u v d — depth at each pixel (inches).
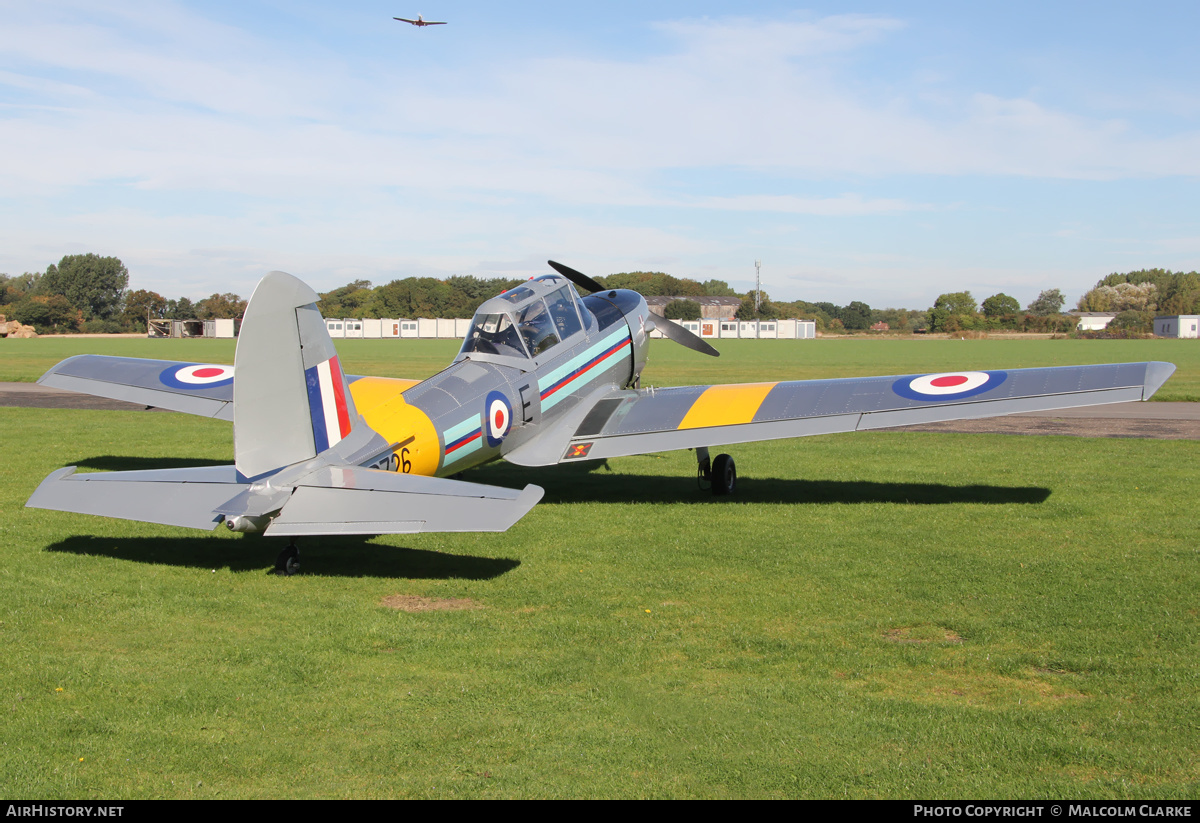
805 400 340.8
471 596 233.6
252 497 226.4
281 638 200.5
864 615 217.6
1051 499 362.0
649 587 241.6
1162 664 185.0
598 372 392.5
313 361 244.8
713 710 164.2
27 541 289.4
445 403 297.7
